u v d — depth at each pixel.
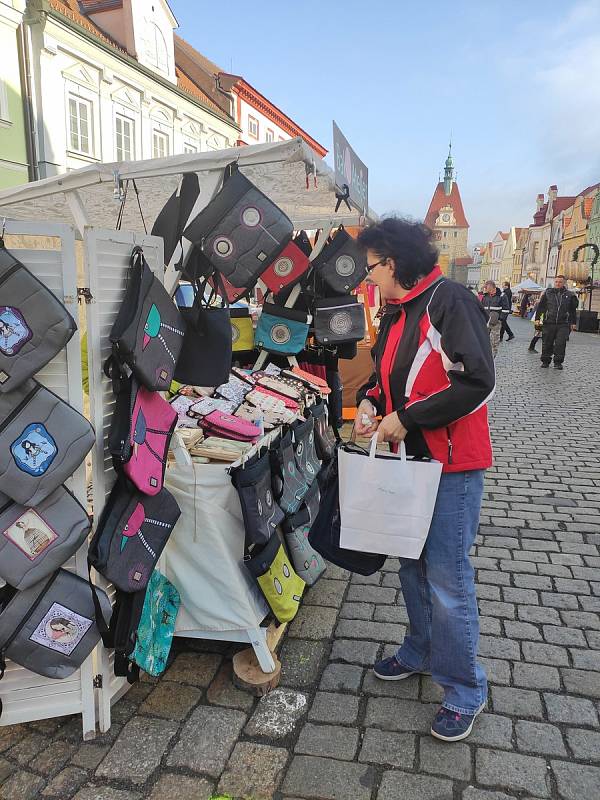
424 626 2.33
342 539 2.12
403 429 1.96
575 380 10.68
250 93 25.44
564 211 49.09
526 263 67.06
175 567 2.50
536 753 2.06
